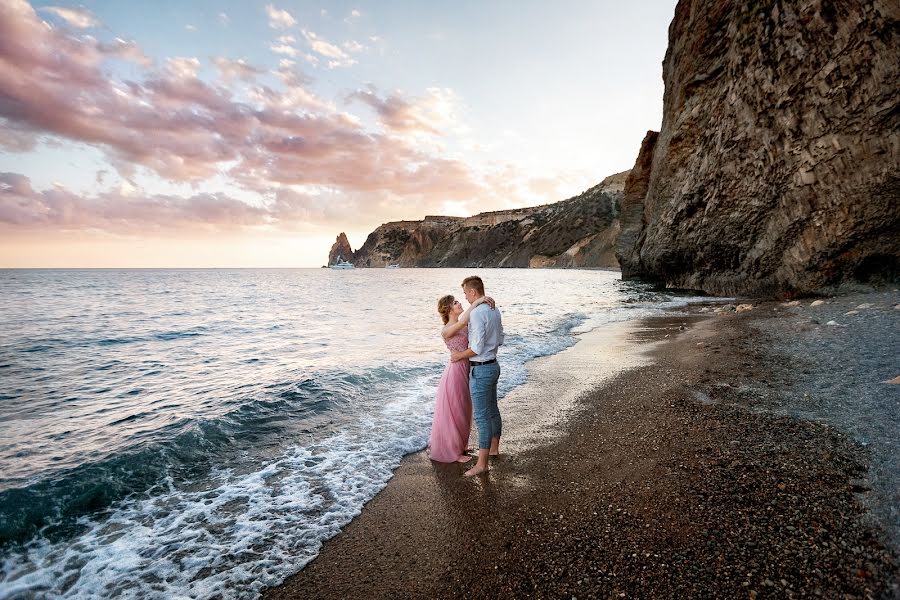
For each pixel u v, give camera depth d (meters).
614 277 51.66
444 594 2.50
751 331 9.26
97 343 13.53
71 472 4.26
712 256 20.06
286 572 2.81
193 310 24.00
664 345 9.32
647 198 29.14
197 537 3.24
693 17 20.67
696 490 3.26
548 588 2.45
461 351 4.32
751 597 2.17
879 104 10.52
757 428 4.24
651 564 2.52
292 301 29.80
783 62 12.91
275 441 5.08
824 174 12.28
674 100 23.34
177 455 4.71
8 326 17.62
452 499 3.63
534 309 18.88
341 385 7.27
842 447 3.58
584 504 3.32
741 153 15.70
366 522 3.37
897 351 5.91
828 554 2.39
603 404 5.76
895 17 9.72
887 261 11.66
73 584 2.73
